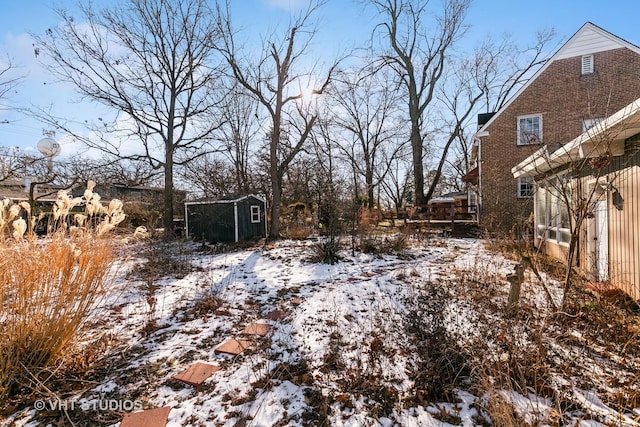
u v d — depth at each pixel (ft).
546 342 10.21
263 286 19.51
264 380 8.82
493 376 8.32
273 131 48.19
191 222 48.14
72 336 9.98
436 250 31.99
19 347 8.49
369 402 7.91
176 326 13.03
